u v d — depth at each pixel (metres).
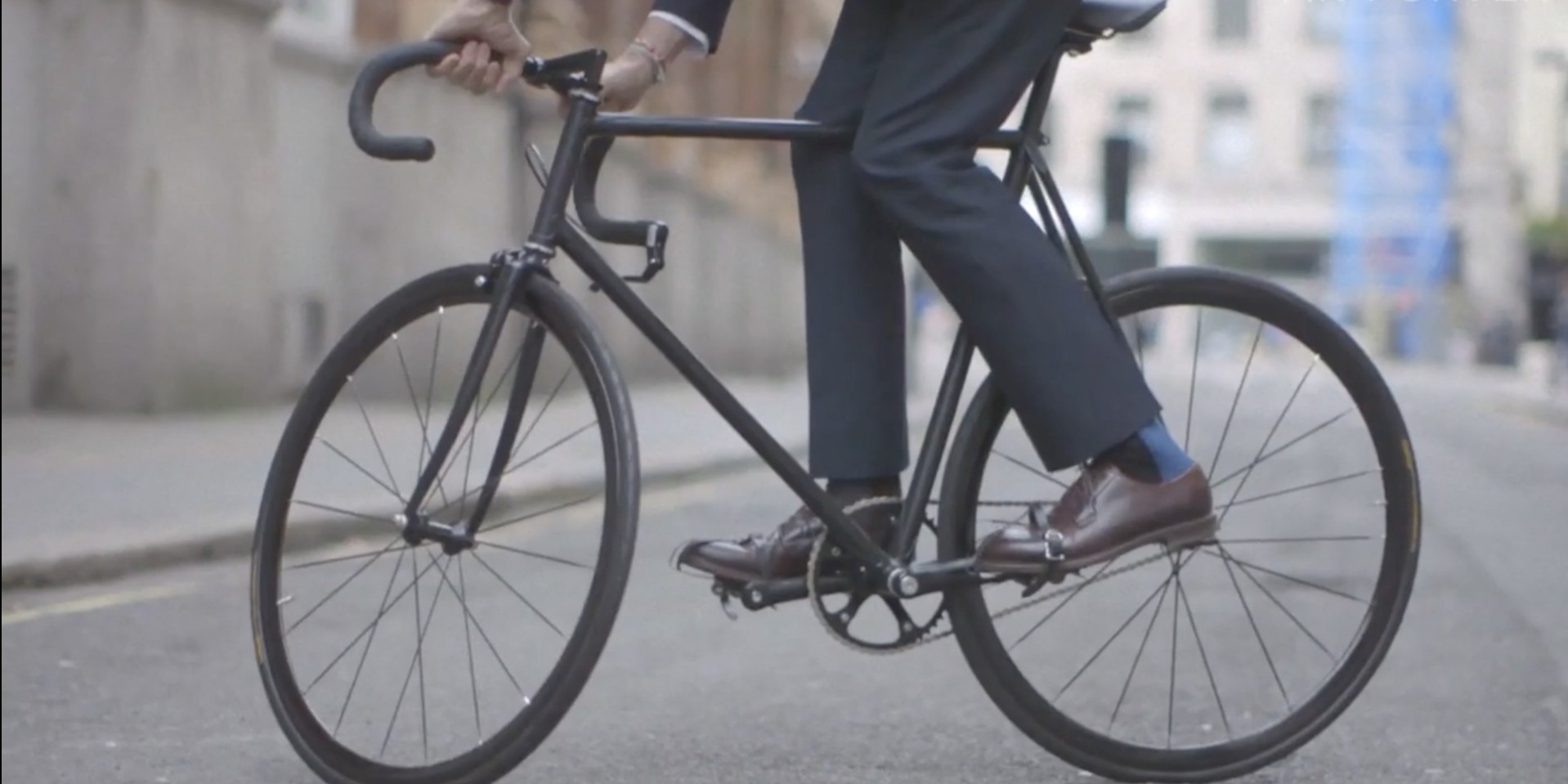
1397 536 3.88
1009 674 3.82
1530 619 6.48
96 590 7.45
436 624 4.66
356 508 3.73
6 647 6.13
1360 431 3.87
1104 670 4.95
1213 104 70.75
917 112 3.50
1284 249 70.50
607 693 5.23
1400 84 58.59
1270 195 70.12
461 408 3.64
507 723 3.64
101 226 13.91
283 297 16.64
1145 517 3.62
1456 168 58.06
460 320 3.66
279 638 3.77
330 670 3.85
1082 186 71.12
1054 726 3.87
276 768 4.34
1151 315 3.80
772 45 35.44
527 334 3.60
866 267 3.66
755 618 6.64
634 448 3.45
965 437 3.67
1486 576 7.64
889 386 3.67
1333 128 69.94
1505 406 28.47
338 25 17.62
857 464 3.66
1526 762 4.31
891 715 4.88
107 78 13.88
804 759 4.34
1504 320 54.09
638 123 3.59
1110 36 3.65
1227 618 5.43
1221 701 4.13
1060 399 3.53
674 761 4.32
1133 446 3.64
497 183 18.56
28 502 9.09
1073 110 71.31
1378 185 59.44
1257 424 3.90
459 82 3.53
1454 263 59.28
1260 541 3.97
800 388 28.00
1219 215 70.44
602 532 3.49
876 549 3.63
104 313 13.95
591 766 4.28
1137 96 71.00
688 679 5.46
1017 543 3.62
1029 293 3.51
